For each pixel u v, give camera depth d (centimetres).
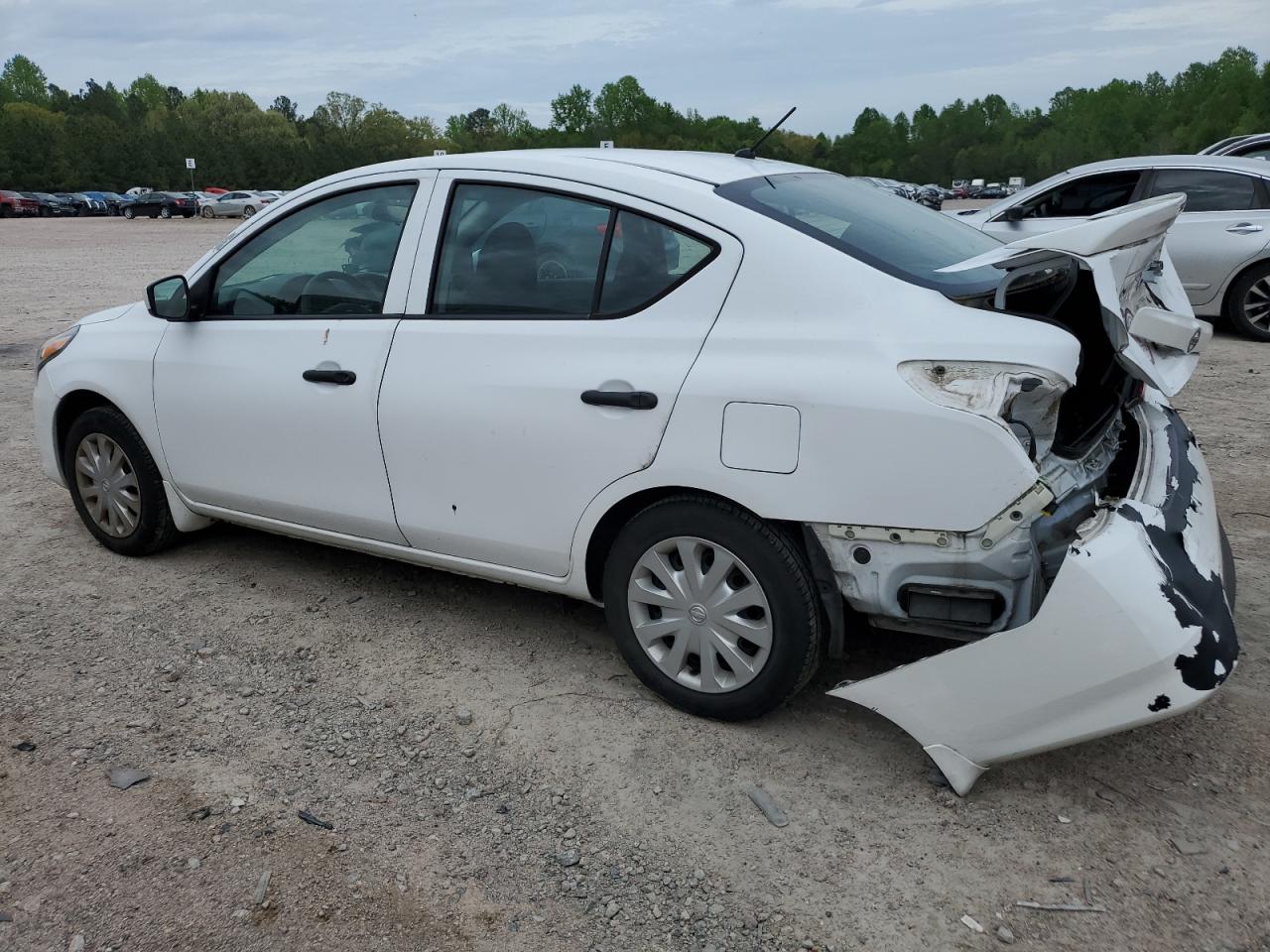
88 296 1491
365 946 238
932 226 354
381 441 362
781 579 295
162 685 351
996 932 239
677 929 242
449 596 422
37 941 239
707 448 294
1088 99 13000
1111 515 264
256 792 293
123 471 454
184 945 238
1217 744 308
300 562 458
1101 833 271
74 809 285
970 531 265
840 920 244
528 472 331
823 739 316
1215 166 945
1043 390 261
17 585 434
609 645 379
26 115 9144
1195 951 232
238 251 407
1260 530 473
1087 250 270
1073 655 254
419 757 310
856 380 273
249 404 395
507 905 250
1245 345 929
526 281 336
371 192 375
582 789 293
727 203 307
